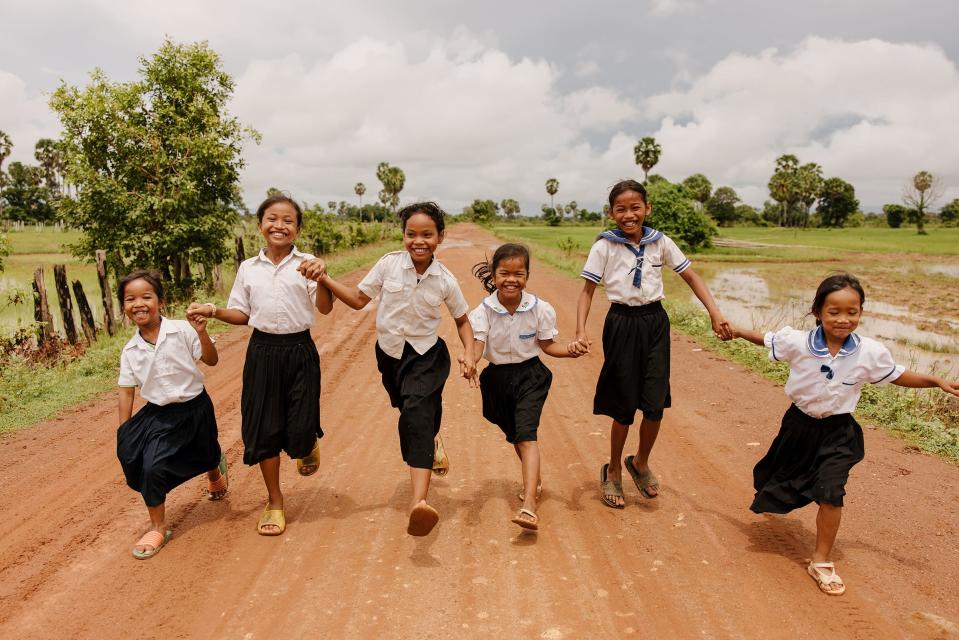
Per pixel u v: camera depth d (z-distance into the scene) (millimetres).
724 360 8367
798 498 3494
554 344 4094
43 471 4770
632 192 3984
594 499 4402
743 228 98500
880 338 13219
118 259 12836
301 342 3832
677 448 5344
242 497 4418
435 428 3844
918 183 75250
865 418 5957
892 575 3408
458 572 3438
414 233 3693
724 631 2932
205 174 13383
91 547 3691
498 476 4801
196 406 3912
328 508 4234
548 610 3092
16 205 76688
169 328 3764
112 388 7012
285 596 3203
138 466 3723
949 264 34250
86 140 12648
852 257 38219
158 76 12992
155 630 2922
